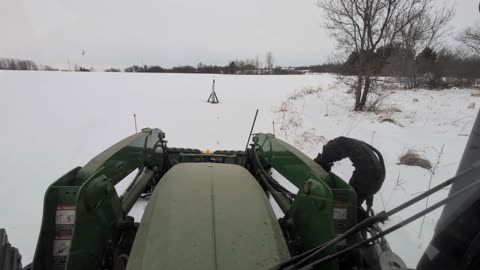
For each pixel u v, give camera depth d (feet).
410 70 83.56
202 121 39.68
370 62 50.49
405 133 36.70
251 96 68.23
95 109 44.88
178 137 31.65
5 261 8.05
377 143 31.94
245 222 7.97
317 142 30.66
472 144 5.26
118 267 8.24
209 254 6.91
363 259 8.76
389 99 64.03
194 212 8.19
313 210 8.98
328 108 54.44
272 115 45.93
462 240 4.39
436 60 96.89
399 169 24.34
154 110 45.85
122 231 9.79
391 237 14.96
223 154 18.28
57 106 45.80
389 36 49.34
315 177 9.57
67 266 7.06
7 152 25.21
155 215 8.14
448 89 92.73
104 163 9.48
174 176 10.31
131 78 98.84
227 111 47.57
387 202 18.75
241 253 7.04
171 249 7.00
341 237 5.44
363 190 9.91
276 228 8.09
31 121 35.99
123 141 12.18
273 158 13.96
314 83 104.68
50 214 8.00
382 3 47.26
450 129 38.88
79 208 7.32
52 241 8.06
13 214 15.87
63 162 23.38
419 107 57.11
